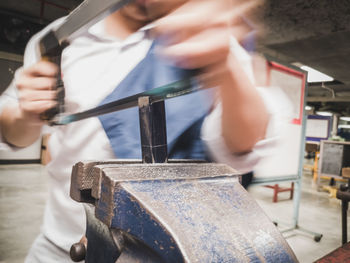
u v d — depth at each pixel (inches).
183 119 35.4
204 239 11.4
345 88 344.8
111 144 38.3
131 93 31.7
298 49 200.7
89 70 34.2
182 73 14.8
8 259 91.5
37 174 239.8
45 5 177.0
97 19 16.8
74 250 17.1
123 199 12.1
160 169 14.3
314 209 175.5
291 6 122.3
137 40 29.2
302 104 118.6
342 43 178.9
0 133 37.1
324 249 113.3
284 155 115.0
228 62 23.0
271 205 179.8
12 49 198.7
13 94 35.2
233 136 30.6
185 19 14.0
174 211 12.0
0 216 130.9
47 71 26.5
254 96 27.7
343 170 222.2
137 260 12.5
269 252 12.5
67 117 26.0
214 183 15.2
